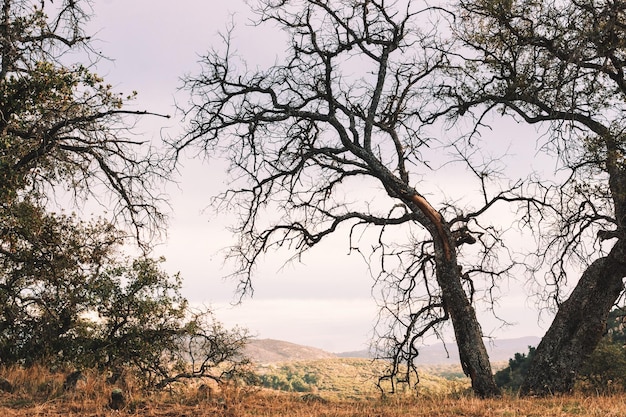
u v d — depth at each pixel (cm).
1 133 1720
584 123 1967
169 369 2414
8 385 1522
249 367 2464
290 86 2047
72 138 1816
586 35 1759
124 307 2366
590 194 1958
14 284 2202
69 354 2222
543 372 1912
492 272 2011
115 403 1357
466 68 2133
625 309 2030
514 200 1998
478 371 1822
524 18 1953
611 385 2092
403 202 2028
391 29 2045
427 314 1936
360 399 1658
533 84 2020
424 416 1266
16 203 2005
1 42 1723
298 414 1265
